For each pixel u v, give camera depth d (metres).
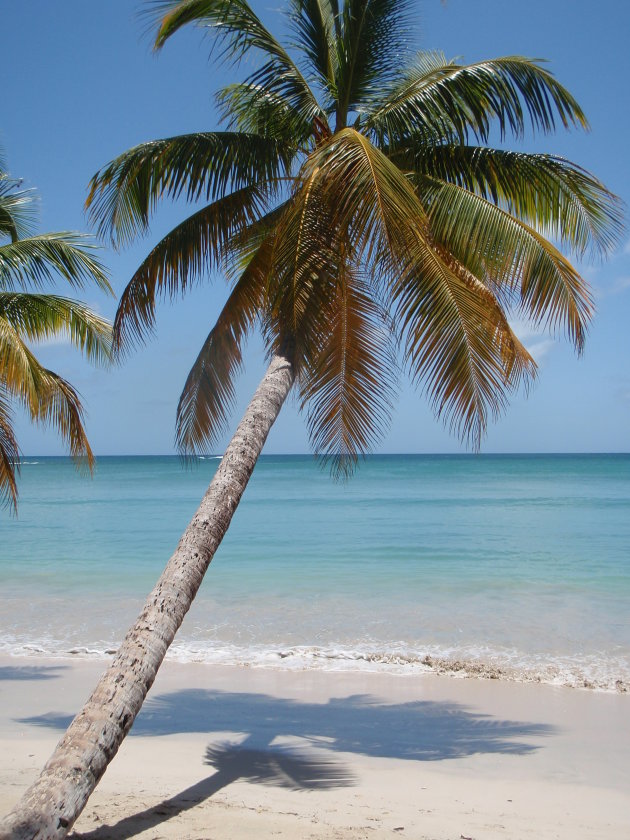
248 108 8.13
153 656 4.51
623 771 7.14
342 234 6.18
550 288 7.23
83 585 18.33
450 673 10.98
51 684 10.38
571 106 7.62
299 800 6.03
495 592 17.08
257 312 7.83
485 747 7.86
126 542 26.42
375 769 7.09
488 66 7.56
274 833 5.05
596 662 11.54
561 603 15.81
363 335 7.88
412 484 63.12
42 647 12.65
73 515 36.91
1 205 11.52
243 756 7.44
